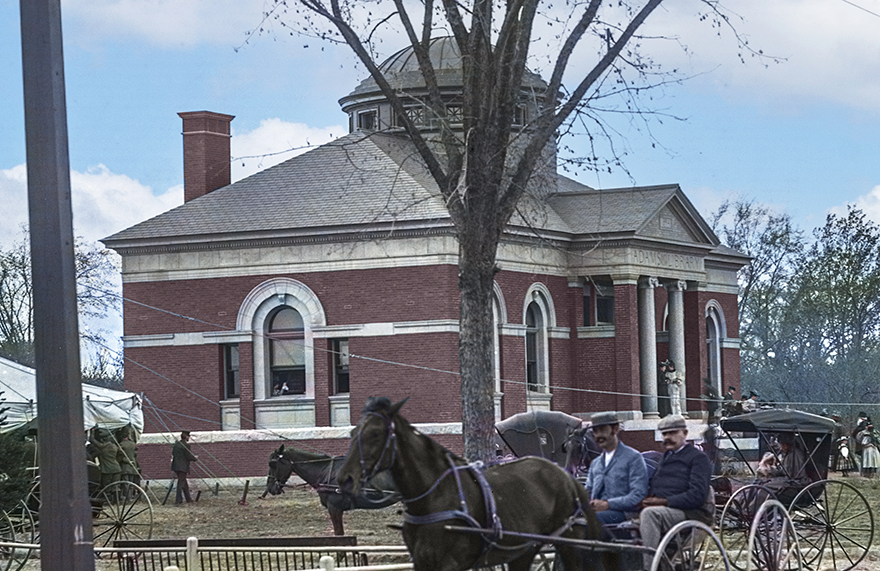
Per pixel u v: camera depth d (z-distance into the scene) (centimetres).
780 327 8388
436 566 1310
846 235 7944
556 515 1424
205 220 4625
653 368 4962
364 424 1284
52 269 1457
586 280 4966
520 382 4603
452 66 5216
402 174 4569
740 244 8450
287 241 4484
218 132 5081
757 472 2409
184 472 3847
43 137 1467
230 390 4606
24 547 2108
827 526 2127
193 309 4606
